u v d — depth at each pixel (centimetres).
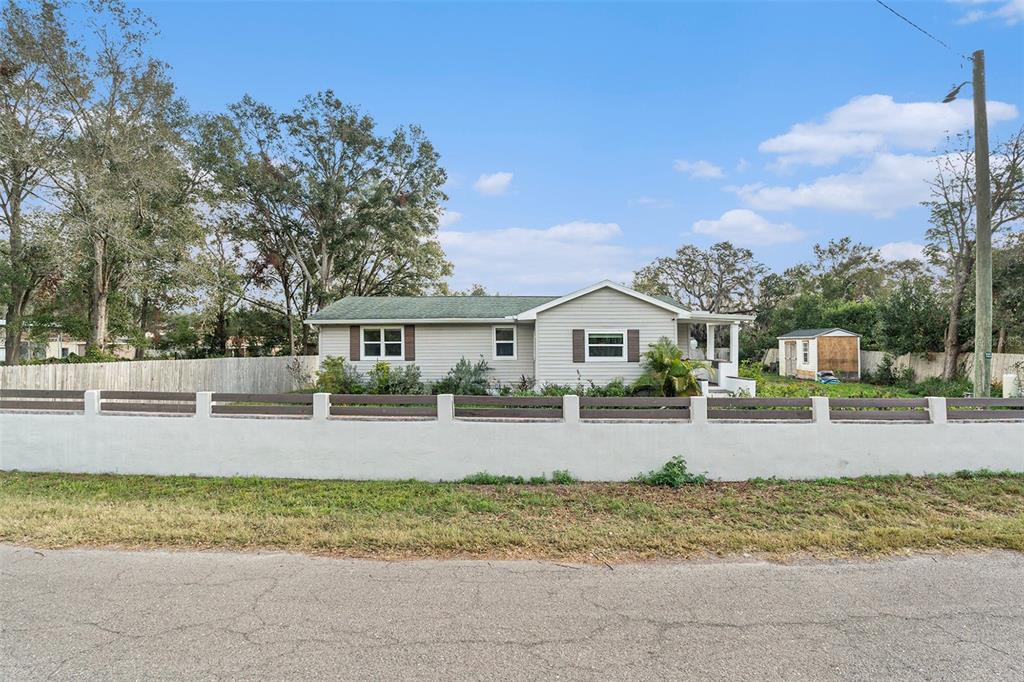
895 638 326
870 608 367
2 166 1753
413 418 764
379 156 3169
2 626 337
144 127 2031
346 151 3116
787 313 3741
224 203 2961
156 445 775
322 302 3112
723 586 404
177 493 679
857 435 741
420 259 3438
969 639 326
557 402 763
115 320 2272
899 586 404
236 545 487
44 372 1277
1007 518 568
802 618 352
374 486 714
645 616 354
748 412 756
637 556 469
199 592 388
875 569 438
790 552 477
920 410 759
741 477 739
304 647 313
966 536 507
